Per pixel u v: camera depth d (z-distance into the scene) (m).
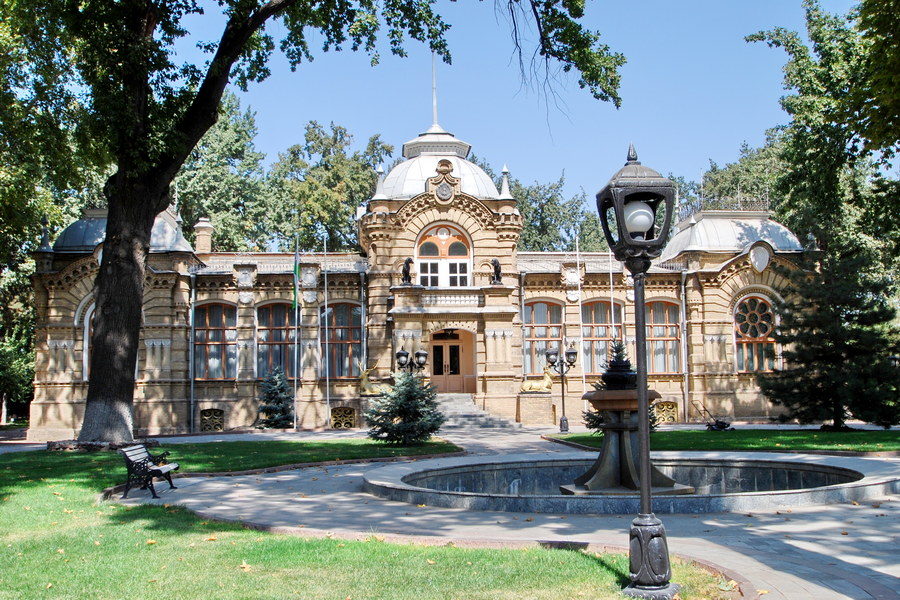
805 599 8.00
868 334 32.69
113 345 26.16
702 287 45.47
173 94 26.78
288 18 28.95
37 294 41.53
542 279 45.78
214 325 44.22
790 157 40.66
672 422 45.28
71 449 25.20
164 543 10.96
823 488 14.01
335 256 48.91
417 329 41.59
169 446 28.33
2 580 9.00
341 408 44.09
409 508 14.21
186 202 59.72
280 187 66.25
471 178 47.38
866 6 21.88
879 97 21.95
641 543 8.23
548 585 8.42
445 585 8.45
